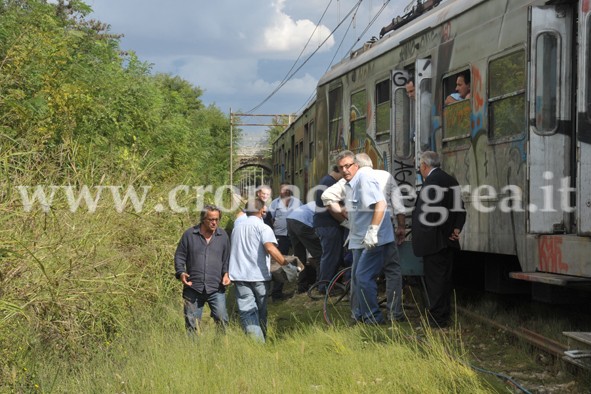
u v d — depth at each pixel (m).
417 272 10.17
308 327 9.48
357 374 6.82
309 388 6.63
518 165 8.99
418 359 7.11
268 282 9.05
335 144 16.23
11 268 6.52
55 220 7.34
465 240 10.35
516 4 9.18
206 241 8.87
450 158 10.83
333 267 12.34
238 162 69.38
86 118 14.51
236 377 6.71
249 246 8.81
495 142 9.55
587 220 7.44
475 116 10.07
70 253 7.32
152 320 8.94
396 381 6.63
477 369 7.10
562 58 8.23
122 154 13.32
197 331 8.22
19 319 6.56
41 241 7.04
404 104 12.37
